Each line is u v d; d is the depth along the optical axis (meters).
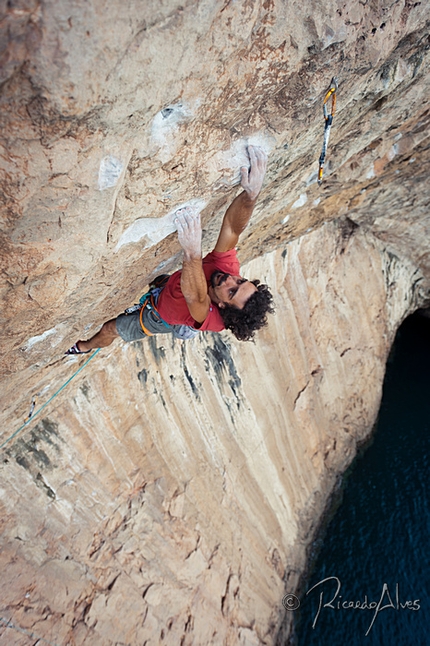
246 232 5.07
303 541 10.47
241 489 8.66
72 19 1.40
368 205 9.77
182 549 7.39
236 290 2.62
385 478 12.38
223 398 8.21
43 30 1.37
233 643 7.95
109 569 6.45
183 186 2.43
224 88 2.10
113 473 6.47
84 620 6.06
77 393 5.81
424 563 10.73
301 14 2.10
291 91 2.47
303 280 10.31
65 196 1.93
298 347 10.34
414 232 11.93
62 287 2.41
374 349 13.06
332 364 11.60
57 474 5.78
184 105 2.02
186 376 7.46
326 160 4.48
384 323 13.50
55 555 5.87
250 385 8.82
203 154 2.36
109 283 2.91
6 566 5.38
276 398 9.55
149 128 1.99
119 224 2.36
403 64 3.24
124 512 6.67
